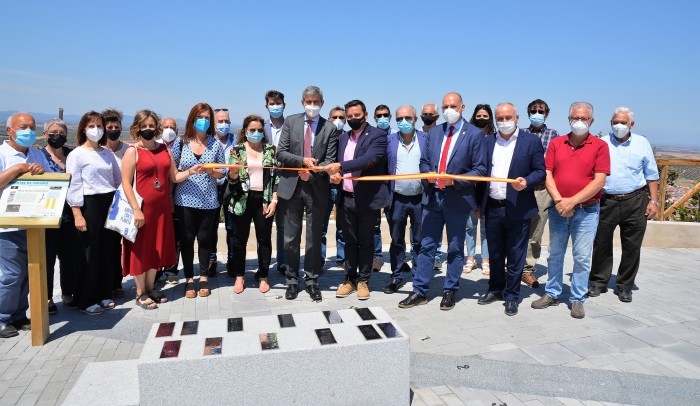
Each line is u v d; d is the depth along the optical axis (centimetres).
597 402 347
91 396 307
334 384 304
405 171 575
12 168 421
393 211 593
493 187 531
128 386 320
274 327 333
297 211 559
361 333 322
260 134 568
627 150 560
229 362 286
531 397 351
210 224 582
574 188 505
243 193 573
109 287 535
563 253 538
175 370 281
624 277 574
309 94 535
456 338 454
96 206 500
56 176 430
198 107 563
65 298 532
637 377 377
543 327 484
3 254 430
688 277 682
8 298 440
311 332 324
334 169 525
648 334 468
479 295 591
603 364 403
